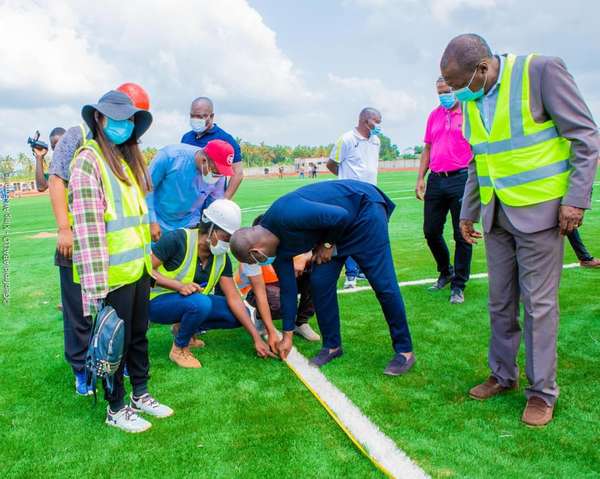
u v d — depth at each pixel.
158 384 3.69
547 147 2.86
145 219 3.05
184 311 3.89
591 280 5.85
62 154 3.26
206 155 4.55
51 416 3.28
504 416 3.05
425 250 8.45
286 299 3.88
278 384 3.62
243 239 3.59
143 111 2.78
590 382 3.42
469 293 5.71
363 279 6.65
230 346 4.43
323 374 3.75
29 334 4.97
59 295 6.50
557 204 2.87
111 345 2.74
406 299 5.56
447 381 3.56
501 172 2.98
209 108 5.47
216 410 3.27
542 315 2.94
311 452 2.76
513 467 2.55
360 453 2.74
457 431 2.90
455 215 5.28
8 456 2.83
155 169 4.56
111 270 2.82
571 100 2.74
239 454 2.77
